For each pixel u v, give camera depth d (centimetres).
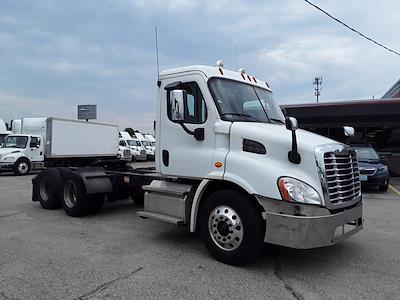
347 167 486
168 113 577
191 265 484
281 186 438
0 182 1551
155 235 637
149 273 454
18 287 409
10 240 600
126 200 1005
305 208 430
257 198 455
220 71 562
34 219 767
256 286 418
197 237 625
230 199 481
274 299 385
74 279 432
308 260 510
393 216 845
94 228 686
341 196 462
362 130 2120
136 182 758
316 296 393
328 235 433
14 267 471
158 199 578
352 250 560
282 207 439
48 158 2092
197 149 536
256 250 465
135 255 525
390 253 546
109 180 801
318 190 437
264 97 612
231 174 484
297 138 467
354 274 459
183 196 548
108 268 470
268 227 447
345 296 394
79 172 786
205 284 422
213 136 519
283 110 661
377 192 1302
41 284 418
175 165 564
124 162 928
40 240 601
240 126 500
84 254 527
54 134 2092
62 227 694
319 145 452
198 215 534
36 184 902
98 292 397
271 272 462
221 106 526
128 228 687
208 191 537
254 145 483
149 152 3638
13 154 1916
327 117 2091
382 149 2094
